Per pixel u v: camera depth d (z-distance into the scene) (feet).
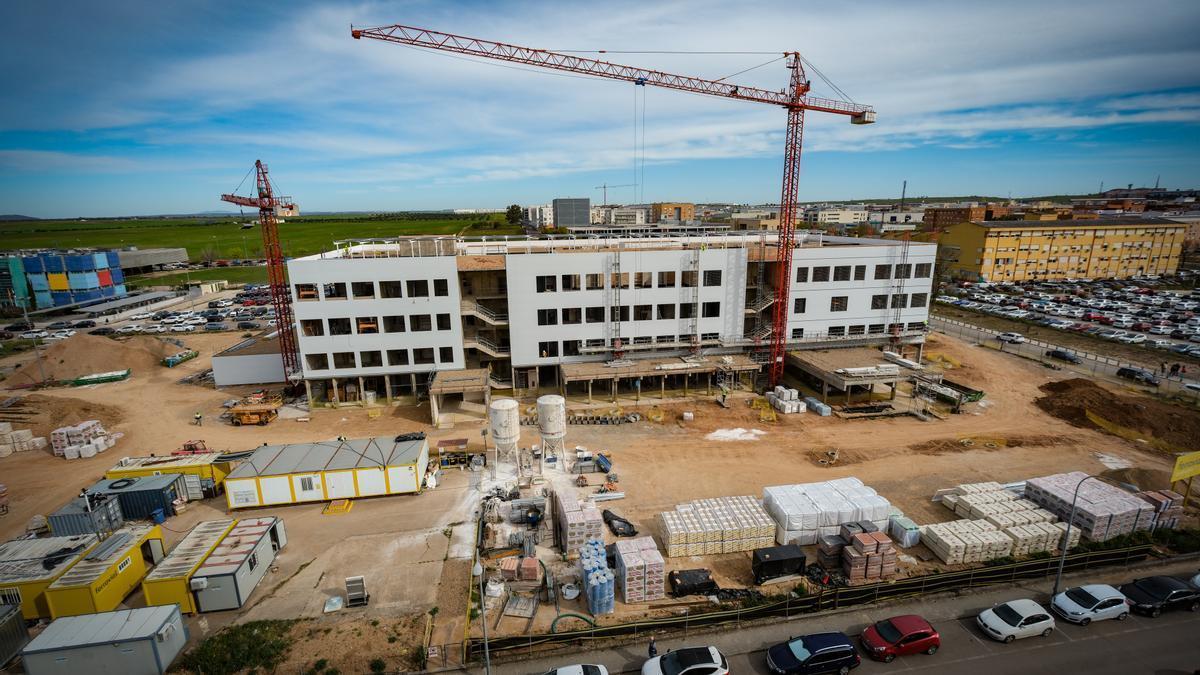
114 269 445.37
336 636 92.07
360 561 112.78
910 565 110.52
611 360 207.82
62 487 145.89
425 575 108.17
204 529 111.34
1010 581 106.73
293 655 88.12
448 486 143.23
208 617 97.60
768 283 224.33
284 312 211.61
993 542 110.93
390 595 102.42
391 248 225.15
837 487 127.75
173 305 425.69
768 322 221.46
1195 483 139.85
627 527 120.57
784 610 98.53
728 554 115.34
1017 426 177.78
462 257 193.47
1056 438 168.25
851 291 219.61
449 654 88.94
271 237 207.62
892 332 225.15
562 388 208.44
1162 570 109.81
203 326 348.59
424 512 131.03
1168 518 120.57
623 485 142.31
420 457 141.08
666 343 208.54
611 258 198.29
